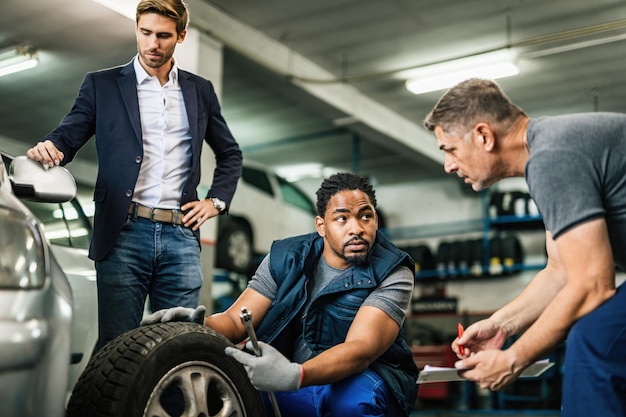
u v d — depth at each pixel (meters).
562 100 9.05
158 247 2.46
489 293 11.19
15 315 1.43
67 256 3.31
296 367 1.84
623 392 1.56
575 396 1.60
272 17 7.01
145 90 2.56
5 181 1.79
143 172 2.50
